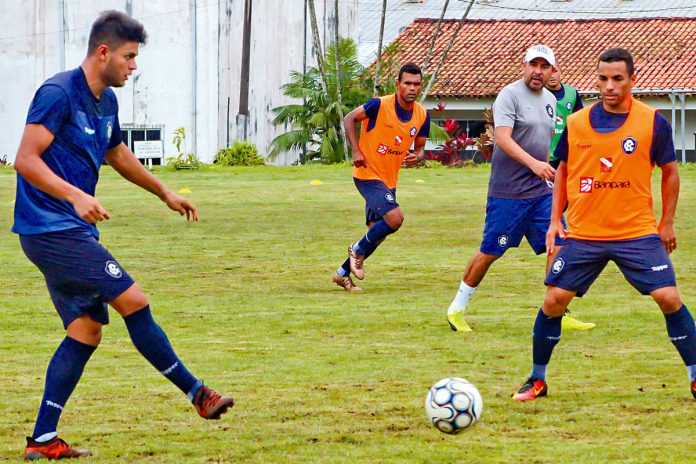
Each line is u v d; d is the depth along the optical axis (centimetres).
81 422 1040
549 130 1577
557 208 1171
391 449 937
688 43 8388
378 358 1351
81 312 934
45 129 903
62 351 938
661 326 1559
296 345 1441
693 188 4456
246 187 4625
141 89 7431
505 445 948
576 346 1415
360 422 1034
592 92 7938
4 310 1731
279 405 1103
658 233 1144
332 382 1211
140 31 947
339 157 7019
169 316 1675
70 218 927
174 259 2394
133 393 1162
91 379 1233
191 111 7531
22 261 2352
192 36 7481
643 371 1259
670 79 7875
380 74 7319
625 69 1102
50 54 7275
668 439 964
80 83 930
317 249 2578
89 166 941
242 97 7850
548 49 1559
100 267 925
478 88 8125
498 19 9638
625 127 1107
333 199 3994
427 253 2508
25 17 7225
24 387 1196
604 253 1114
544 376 1134
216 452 932
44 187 892
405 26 9856
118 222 3189
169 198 1046
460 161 6475
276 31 8112
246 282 2062
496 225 1534
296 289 1975
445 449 935
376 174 1922
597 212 1114
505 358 1347
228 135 7800
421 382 1209
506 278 2091
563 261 1122
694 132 7819
